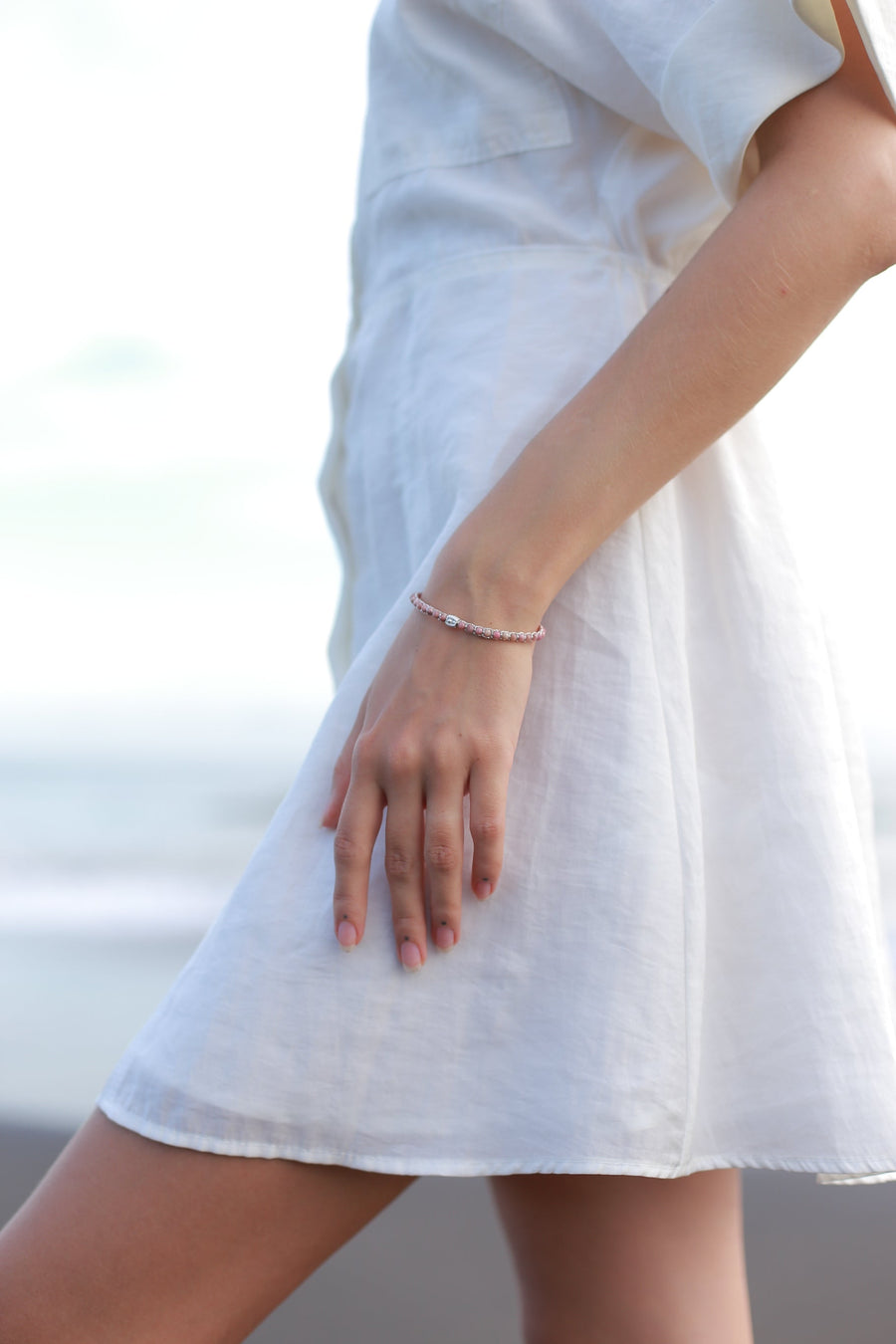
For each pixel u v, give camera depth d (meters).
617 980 0.66
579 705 0.71
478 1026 0.67
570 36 0.78
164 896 6.45
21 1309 0.65
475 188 0.83
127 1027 3.61
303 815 0.71
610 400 0.66
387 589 0.86
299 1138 0.65
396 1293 1.90
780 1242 2.08
